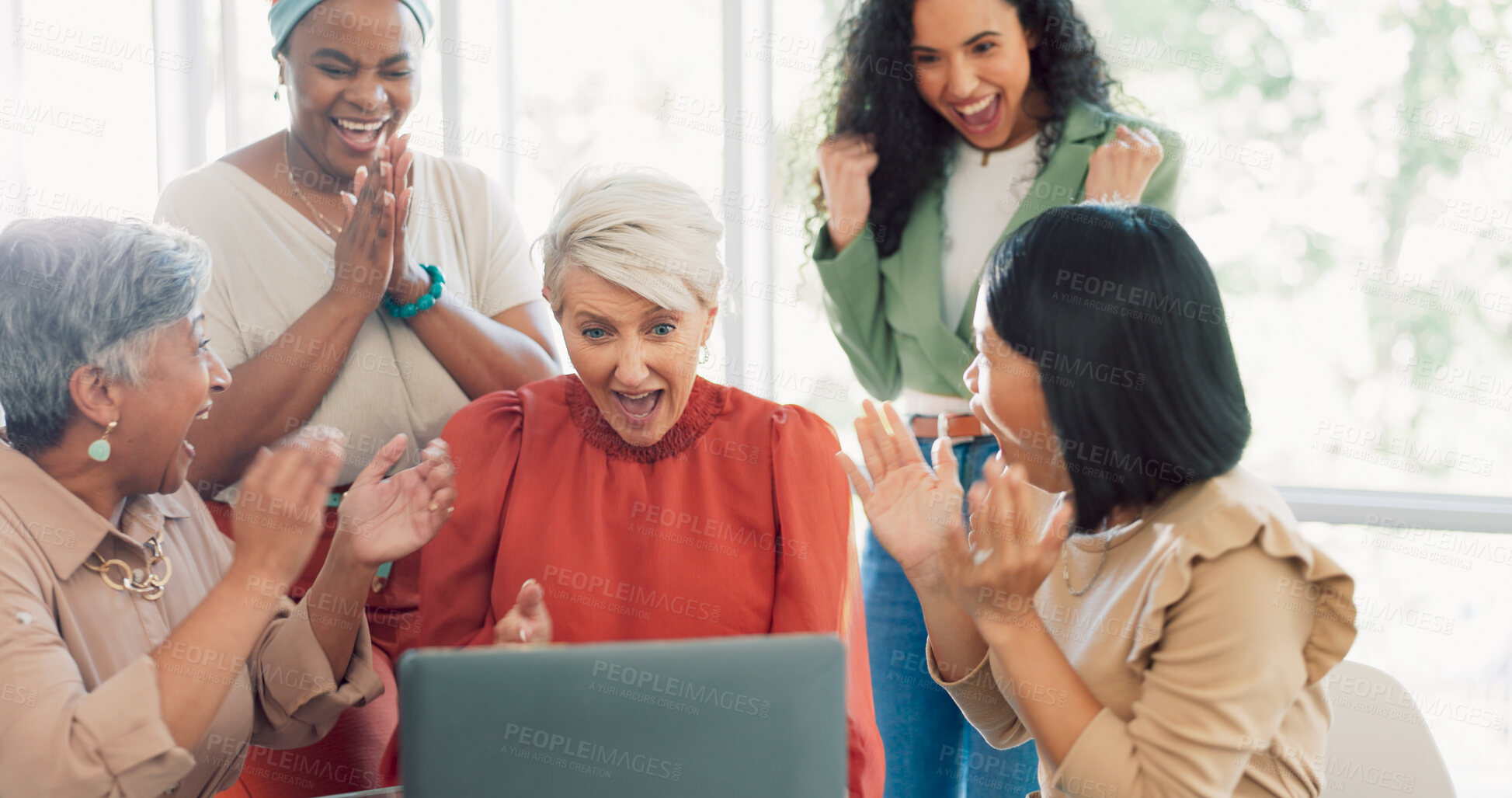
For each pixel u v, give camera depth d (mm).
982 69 2277
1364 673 1441
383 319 2113
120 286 1358
